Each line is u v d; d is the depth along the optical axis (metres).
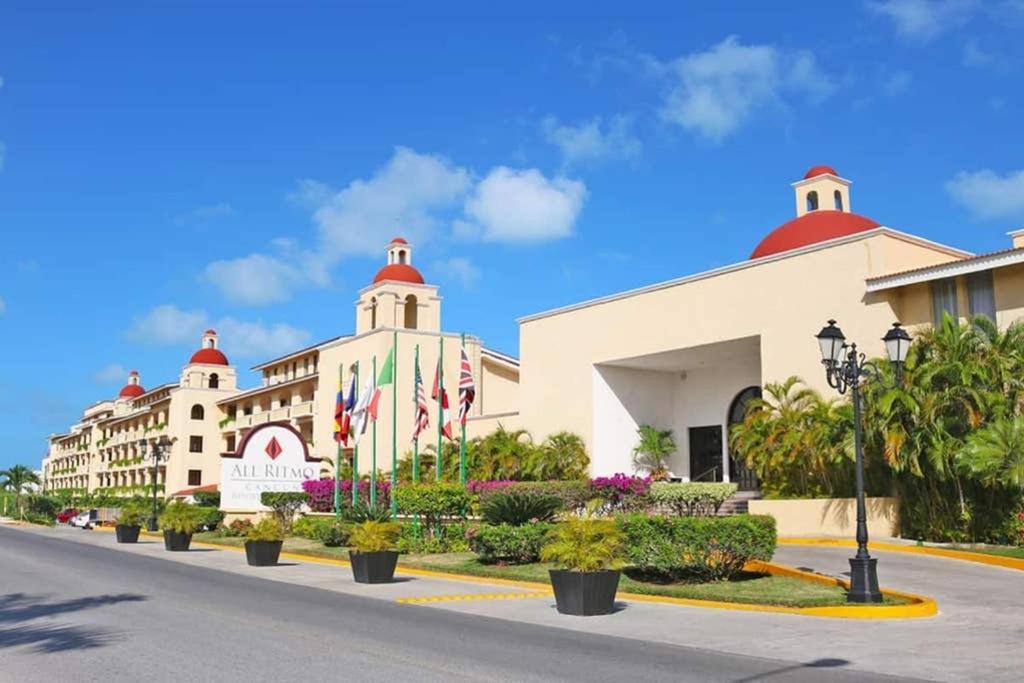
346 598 16.89
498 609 15.22
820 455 26.84
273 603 15.84
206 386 80.38
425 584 19.72
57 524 79.19
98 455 98.56
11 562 25.80
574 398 39.22
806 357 30.03
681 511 29.33
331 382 55.53
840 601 14.66
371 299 55.56
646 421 40.03
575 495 30.77
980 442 21.45
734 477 38.47
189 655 10.33
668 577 18.28
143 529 46.62
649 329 36.09
